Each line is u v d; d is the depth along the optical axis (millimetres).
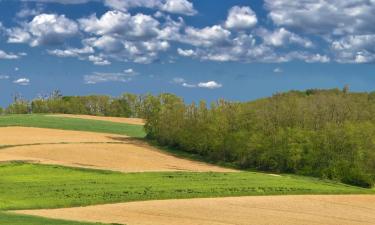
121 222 40312
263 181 67250
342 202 57156
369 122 92125
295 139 89125
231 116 106688
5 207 45500
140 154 103125
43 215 42125
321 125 98312
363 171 81000
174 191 56562
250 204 52125
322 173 83812
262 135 95188
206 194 55938
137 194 53844
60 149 98312
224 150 103562
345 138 84500
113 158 93625
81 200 49781
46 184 58625
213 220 42875
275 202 54125
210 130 105812
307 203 54844
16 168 73438
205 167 91188
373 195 64375
